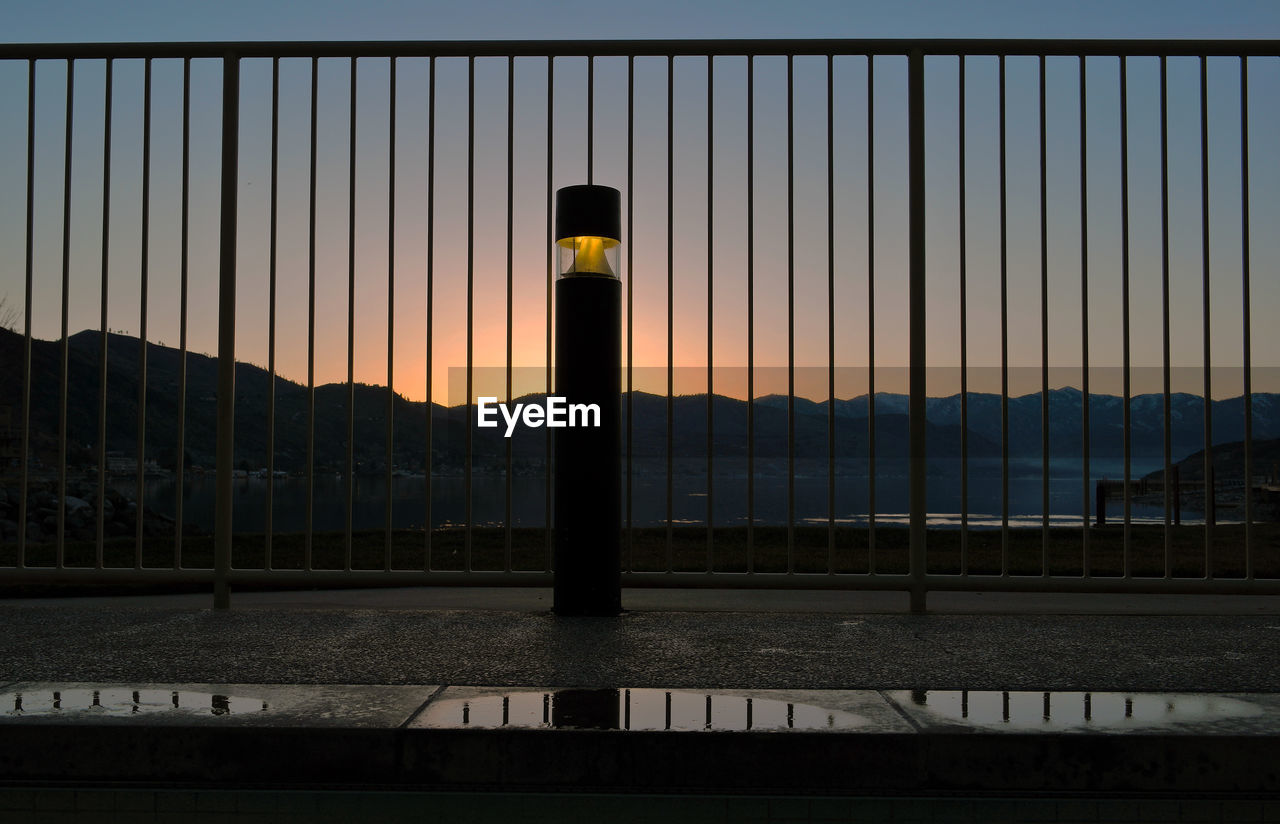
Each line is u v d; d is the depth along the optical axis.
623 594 4.67
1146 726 1.98
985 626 3.12
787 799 1.89
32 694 2.23
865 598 4.52
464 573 3.43
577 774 1.94
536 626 3.08
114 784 1.96
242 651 2.70
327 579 3.47
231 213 3.54
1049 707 2.12
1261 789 1.91
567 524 3.27
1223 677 2.41
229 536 3.51
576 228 3.25
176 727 1.97
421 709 2.09
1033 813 1.87
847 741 1.93
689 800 1.90
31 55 3.61
